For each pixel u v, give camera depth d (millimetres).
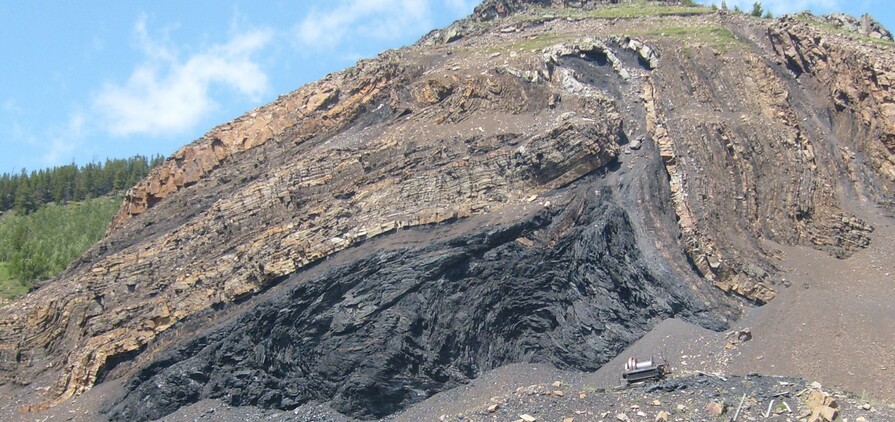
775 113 54344
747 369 40375
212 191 57000
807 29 59250
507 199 48812
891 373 38688
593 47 57688
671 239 46531
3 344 50938
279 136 58469
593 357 43625
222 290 48625
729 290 45000
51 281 57062
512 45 61750
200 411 44531
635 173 49000
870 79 54719
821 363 39906
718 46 58500
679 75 56875
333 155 53375
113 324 49500
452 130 53375
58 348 50875
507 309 45469
